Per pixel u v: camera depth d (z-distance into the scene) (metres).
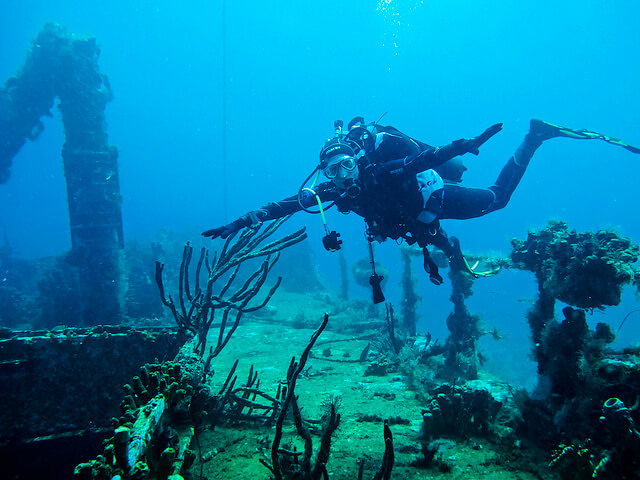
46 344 4.91
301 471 2.68
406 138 4.50
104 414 4.97
